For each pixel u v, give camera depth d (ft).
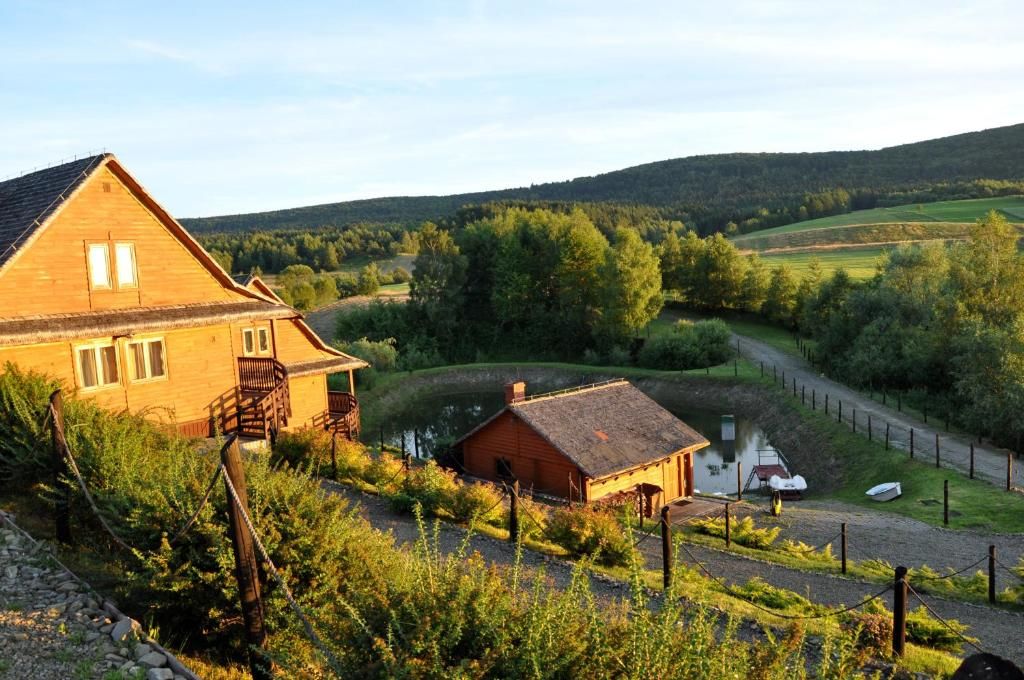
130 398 72.54
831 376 199.11
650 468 107.34
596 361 263.08
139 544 31.30
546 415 104.53
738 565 66.44
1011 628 51.29
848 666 23.25
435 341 285.84
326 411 105.50
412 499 65.87
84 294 69.05
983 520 84.84
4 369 55.26
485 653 19.11
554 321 290.97
